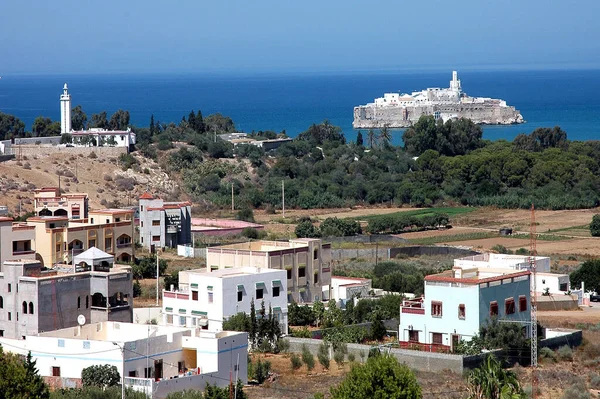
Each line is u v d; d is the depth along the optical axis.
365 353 190.12
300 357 190.38
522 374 180.38
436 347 195.88
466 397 156.00
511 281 199.25
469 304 192.88
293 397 163.75
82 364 159.38
